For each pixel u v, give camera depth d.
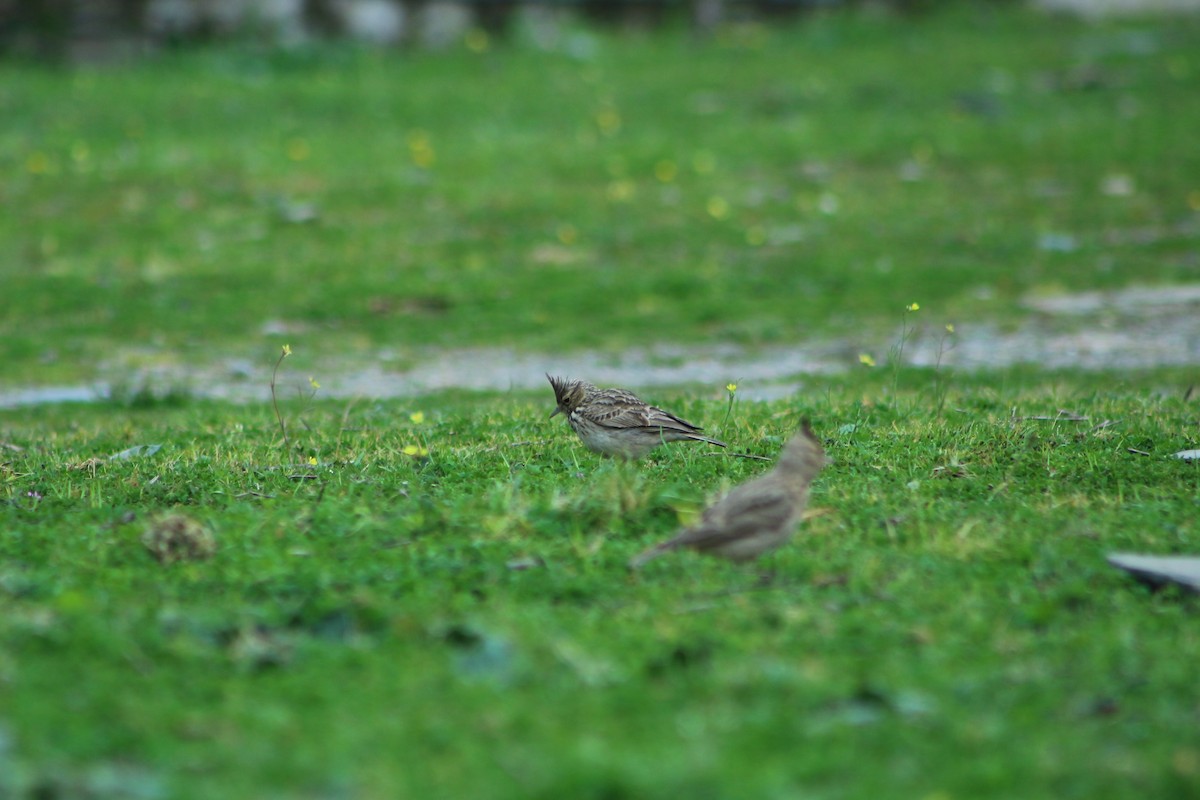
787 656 7.63
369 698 7.06
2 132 31.53
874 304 22.36
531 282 23.61
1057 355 19.20
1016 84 37.06
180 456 12.59
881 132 32.62
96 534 9.97
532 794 6.07
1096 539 9.85
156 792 6.12
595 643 7.72
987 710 7.02
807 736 6.65
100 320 21.70
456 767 6.34
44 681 7.23
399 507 10.45
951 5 45.53
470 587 8.77
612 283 23.42
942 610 8.41
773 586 8.81
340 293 22.91
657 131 33.16
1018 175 29.59
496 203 27.73
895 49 41.16
